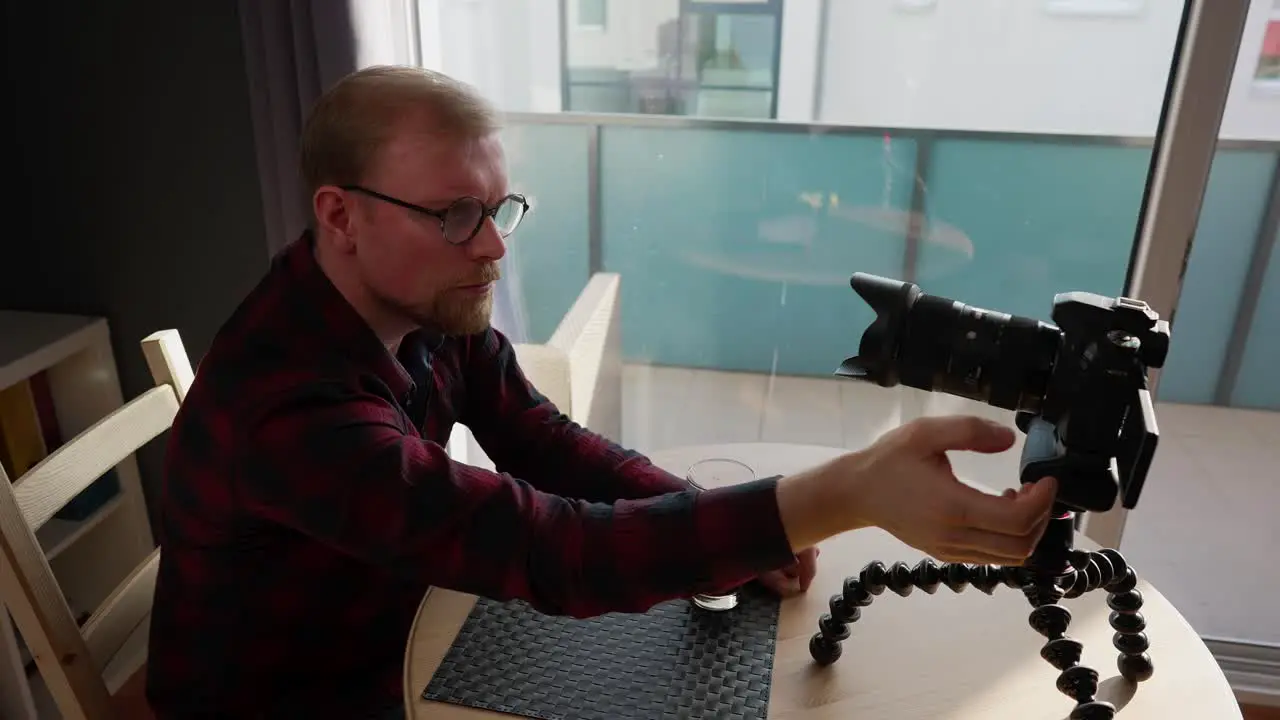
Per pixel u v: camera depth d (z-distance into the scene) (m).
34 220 1.72
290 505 0.80
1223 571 2.13
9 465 1.66
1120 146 2.44
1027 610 0.97
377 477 0.77
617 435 2.54
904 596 0.93
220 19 1.56
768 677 0.87
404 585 0.99
